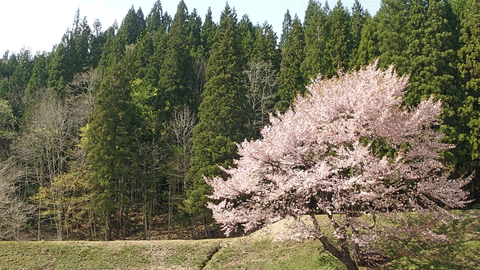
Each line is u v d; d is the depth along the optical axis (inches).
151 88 1443.2
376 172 500.7
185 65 1534.2
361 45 1122.0
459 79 915.4
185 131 1227.2
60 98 1476.4
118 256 716.7
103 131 1061.8
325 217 745.6
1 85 1750.7
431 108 560.7
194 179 1063.0
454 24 992.2
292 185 490.3
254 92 1461.6
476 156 833.5
